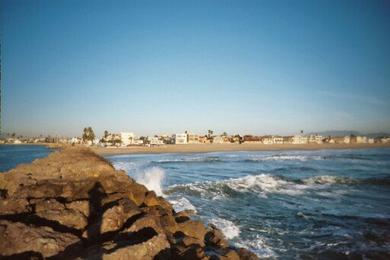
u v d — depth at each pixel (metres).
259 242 11.12
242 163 48.81
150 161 52.38
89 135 135.25
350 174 32.97
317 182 26.28
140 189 14.43
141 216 8.96
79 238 7.23
